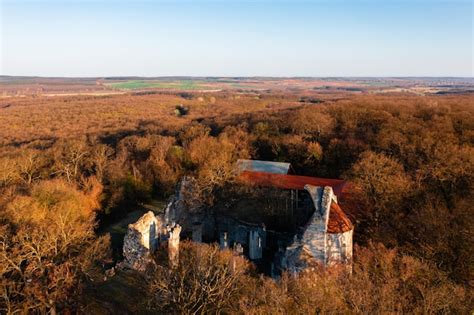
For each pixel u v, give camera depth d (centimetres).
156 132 11262
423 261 3130
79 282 3744
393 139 7262
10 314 3253
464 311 2456
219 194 5503
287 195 5444
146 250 4025
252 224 4906
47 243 3956
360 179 5200
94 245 4450
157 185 7800
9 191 6338
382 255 3125
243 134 9650
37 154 8481
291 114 11344
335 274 2931
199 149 8219
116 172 7556
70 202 5844
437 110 9494
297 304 2303
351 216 4728
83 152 8525
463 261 3284
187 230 5403
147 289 3553
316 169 7931
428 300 2411
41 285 3531
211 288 3069
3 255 3644
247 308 2392
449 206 4659
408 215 4394
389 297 2348
